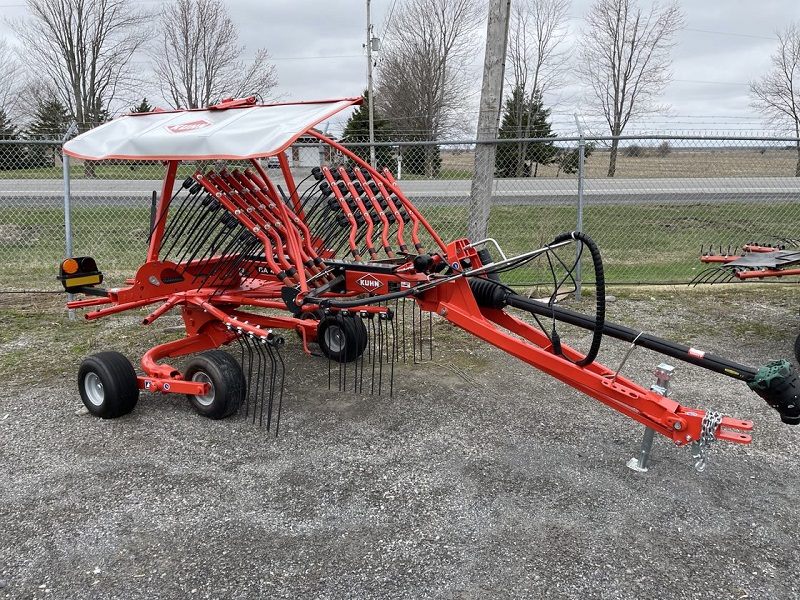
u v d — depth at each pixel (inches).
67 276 211.6
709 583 122.0
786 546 133.0
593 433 183.0
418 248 207.0
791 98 1203.9
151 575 124.3
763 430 183.9
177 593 119.5
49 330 279.4
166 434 182.4
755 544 133.6
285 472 161.8
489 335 166.6
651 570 125.6
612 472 161.9
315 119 171.9
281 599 118.0
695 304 321.7
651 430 159.6
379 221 223.6
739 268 262.7
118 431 184.1
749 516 143.4
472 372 230.4
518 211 536.4
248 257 219.1
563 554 130.4
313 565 127.1
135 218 526.3
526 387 216.7
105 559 129.0
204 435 181.8
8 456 169.5
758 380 135.9
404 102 1232.2
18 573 124.8
